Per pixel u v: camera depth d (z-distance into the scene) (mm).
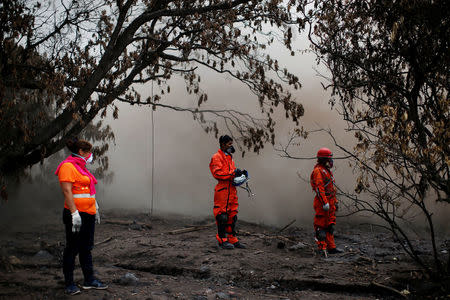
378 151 4383
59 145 7305
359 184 4629
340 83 5582
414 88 4734
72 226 4027
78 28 7383
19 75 6648
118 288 4523
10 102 6270
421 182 4625
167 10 7430
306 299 4422
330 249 6238
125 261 5836
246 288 4879
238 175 6395
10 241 6766
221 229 6441
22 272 5086
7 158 6895
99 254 6098
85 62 7297
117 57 7344
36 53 7188
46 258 5883
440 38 4566
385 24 5176
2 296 4094
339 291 4742
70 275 4258
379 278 4898
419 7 4566
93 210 4289
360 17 5555
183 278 5172
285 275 5098
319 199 6184
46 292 4258
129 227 8312
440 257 5684
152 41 7988
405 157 4273
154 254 5988
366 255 6051
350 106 5480
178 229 8375
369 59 5406
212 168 6492
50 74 6801
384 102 5117
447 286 4441
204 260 5641
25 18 6477
